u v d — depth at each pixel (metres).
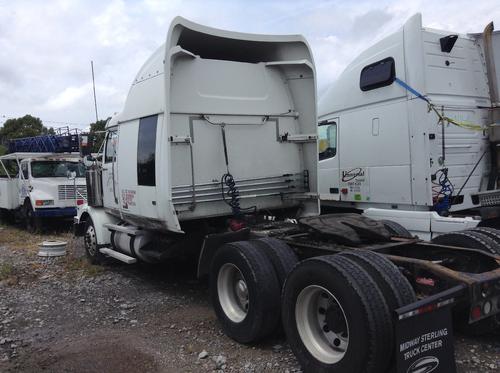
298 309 3.89
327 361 3.63
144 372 4.06
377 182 7.62
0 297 6.55
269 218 6.38
